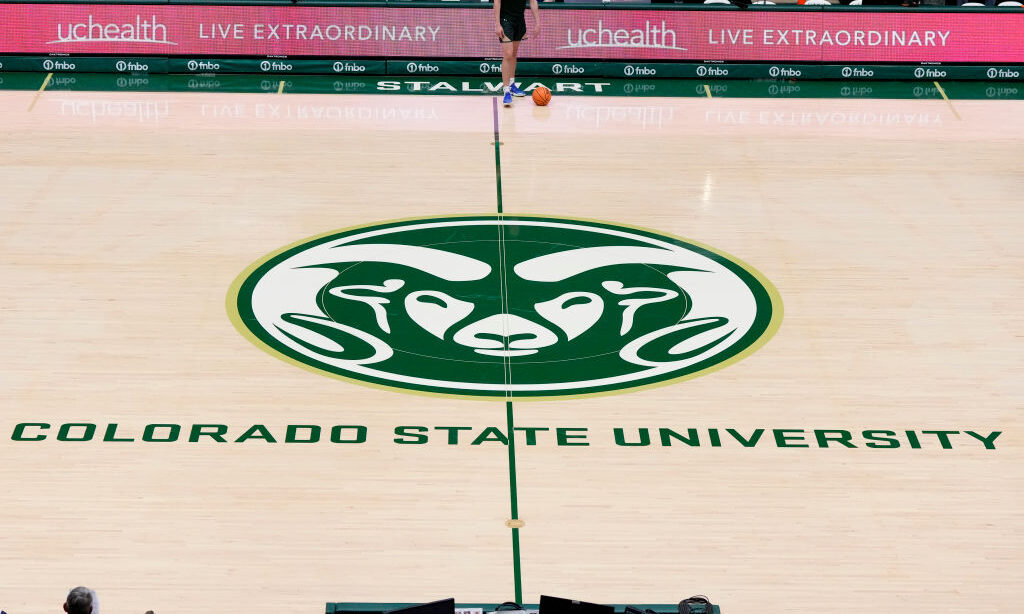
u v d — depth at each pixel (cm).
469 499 1001
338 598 880
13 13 1888
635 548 945
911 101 1891
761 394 1155
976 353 1228
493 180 1568
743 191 1558
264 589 887
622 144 1692
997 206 1536
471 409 1125
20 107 1752
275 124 1728
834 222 1484
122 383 1140
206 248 1384
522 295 1310
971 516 993
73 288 1294
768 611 876
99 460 1031
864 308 1302
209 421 1091
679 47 1952
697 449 1076
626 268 1367
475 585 898
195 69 1917
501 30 1784
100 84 1861
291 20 1917
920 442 1090
